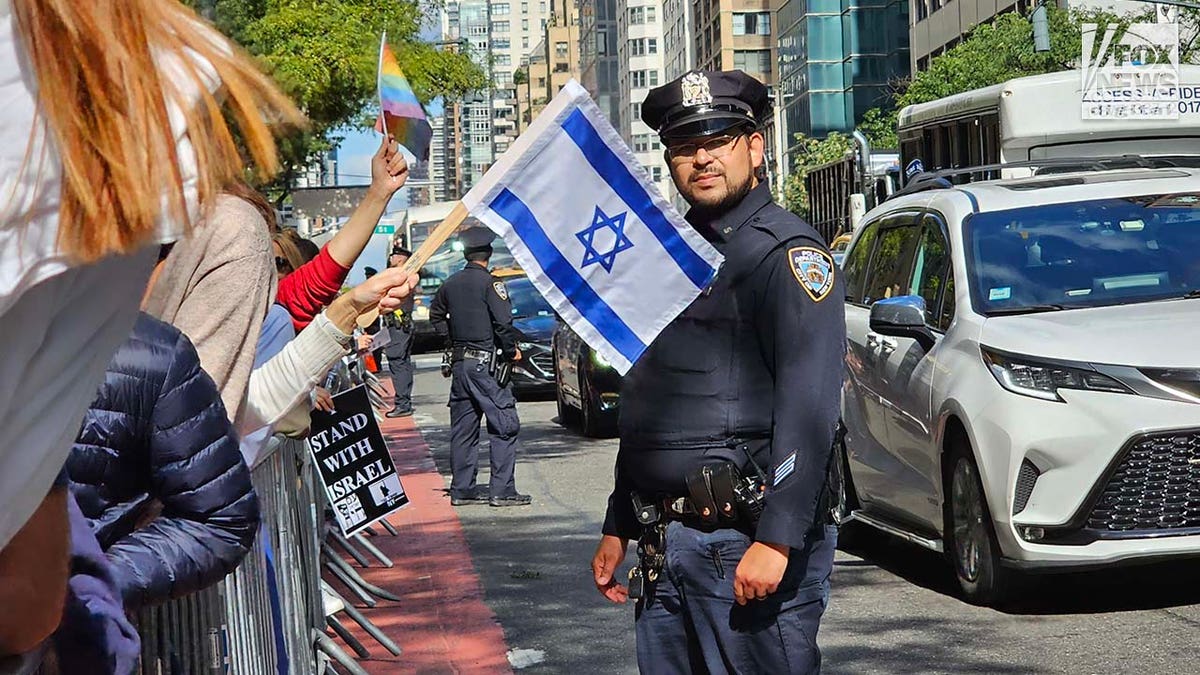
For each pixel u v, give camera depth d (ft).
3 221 3.63
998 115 49.78
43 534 5.40
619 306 12.34
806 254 12.14
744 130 12.53
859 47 284.61
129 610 7.61
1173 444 21.94
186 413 8.04
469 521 37.27
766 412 12.26
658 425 12.41
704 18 400.26
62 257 3.74
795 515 11.78
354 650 23.86
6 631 5.43
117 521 7.93
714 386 12.31
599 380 53.98
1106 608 23.88
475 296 39.58
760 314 12.21
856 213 70.33
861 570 28.09
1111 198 27.14
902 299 26.32
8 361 4.09
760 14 376.48
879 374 27.78
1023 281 25.61
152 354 7.97
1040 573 23.56
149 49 3.74
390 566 31.40
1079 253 26.00
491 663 22.84
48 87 3.59
